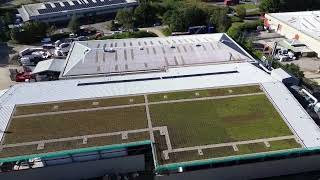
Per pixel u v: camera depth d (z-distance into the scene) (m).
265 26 122.44
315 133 60.97
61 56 101.56
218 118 64.81
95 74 82.25
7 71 94.31
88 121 63.97
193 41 96.44
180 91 72.94
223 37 99.56
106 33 118.25
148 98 70.56
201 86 74.75
